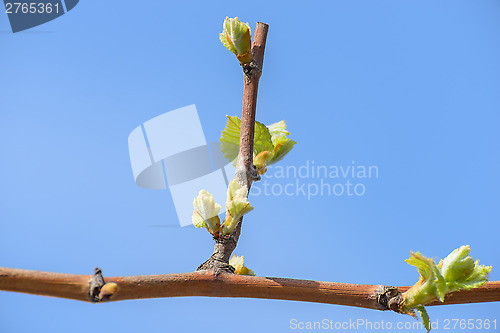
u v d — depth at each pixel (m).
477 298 0.46
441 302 0.46
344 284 0.45
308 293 0.44
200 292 0.43
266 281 0.44
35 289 0.37
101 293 0.38
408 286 0.46
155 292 0.41
